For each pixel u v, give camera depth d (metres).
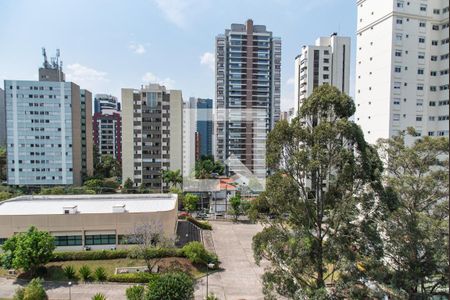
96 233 31.44
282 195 16.77
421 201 17.80
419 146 18.08
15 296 21.08
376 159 15.87
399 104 33.69
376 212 16.23
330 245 15.95
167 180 55.28
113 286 25.12
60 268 27.17
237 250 34.56
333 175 16.67
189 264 29.00
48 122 62.03
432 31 34.22
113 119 110.38
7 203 36.72
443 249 15.08
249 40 88.81
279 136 16.59
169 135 62.34
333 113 15.98
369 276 15.78
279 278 16.89
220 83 90.19
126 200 39.62
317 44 63.22
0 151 68.19
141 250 26.72
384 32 34.19
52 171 62.75
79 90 66.56
